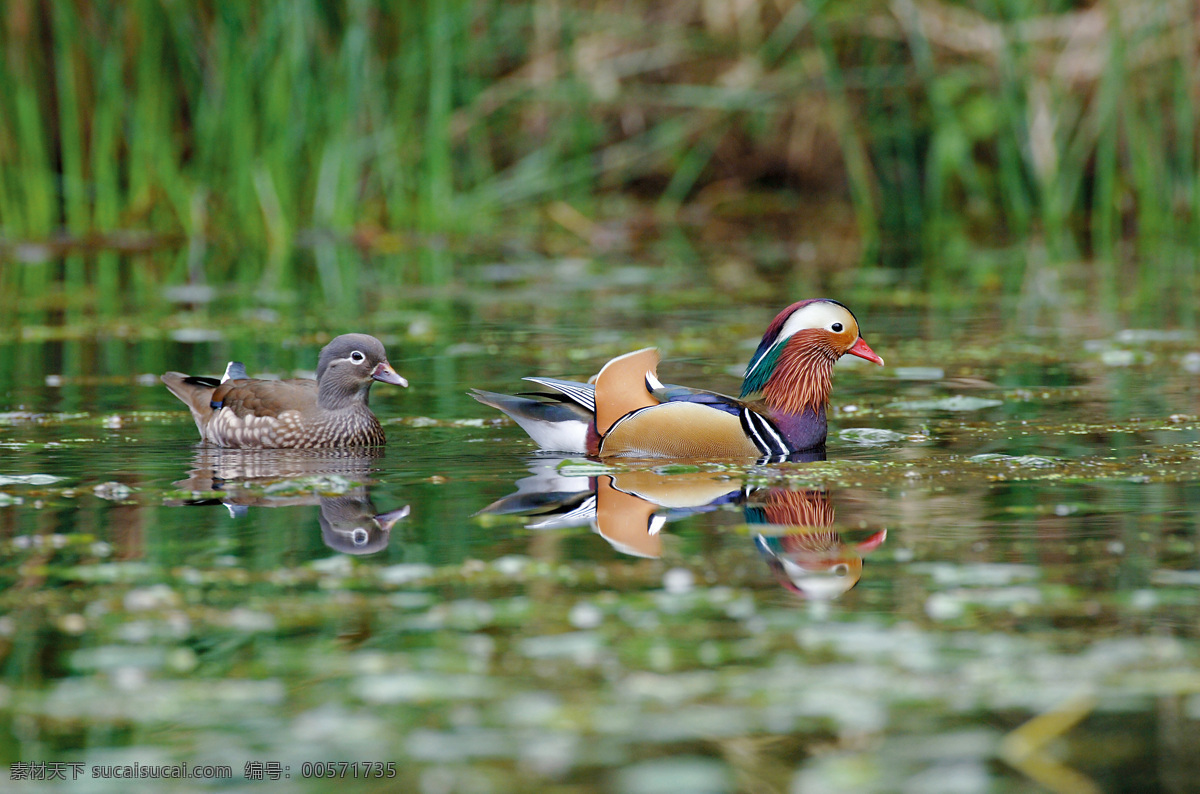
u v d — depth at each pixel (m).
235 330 19.17
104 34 27.11
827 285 24.19
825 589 7.84
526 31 31.28
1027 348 17.48
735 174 35.62
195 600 7.68
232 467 11.43
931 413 13.60
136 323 19.72
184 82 27.98
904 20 30.00
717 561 8.41
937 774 5.77
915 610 7.47
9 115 27.23
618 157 32.84
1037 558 8.41
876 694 6.44
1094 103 29.77
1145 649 6.90
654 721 6.18
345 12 27.94
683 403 11.93
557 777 5.73
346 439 12.36
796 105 32.84
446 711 6.30
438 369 16.38
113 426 13.21
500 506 9.93
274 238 27.83
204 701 6.40
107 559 8.49
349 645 7.02
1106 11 28.31
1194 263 26.34
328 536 9.04
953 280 24.67
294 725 6.19
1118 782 5.70
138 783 5.75
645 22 32.22
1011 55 28.94
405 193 30.41
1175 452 11.54
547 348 17.73
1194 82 28.44
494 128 32.56
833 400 14.42
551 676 6.63
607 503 10.01
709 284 24.55
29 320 20.08
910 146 31.62
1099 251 28.34
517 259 28.30
